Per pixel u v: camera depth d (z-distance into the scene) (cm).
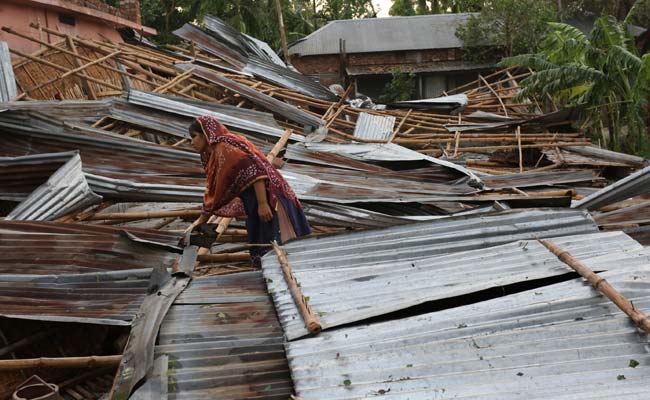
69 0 1156
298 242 404
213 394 269
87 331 394
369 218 581
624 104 1323
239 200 497
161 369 283
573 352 260
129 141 655
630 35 1388
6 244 420
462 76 2417
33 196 515
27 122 632
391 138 1039
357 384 254
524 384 245
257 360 292
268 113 945
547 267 332
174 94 995
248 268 537
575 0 2138
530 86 1312
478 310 295
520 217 402
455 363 260
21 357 373
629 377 244
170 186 567
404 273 348
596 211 588
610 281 304
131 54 1070
